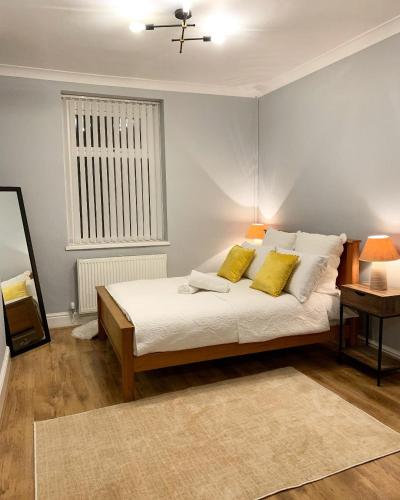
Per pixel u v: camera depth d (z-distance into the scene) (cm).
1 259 368
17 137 412
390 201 337
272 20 315
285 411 259
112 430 240
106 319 355
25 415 259
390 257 309
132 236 479
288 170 464
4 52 367
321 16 309
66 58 384
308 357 353
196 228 499
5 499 186
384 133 338
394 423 244
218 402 272
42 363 346
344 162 382
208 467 205
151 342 276
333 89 390
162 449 220
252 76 453
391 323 341
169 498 184
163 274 478
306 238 387
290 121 455
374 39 340
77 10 291
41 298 405
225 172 507
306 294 328
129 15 301
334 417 251
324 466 204
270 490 188
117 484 193
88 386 300
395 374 315
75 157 445
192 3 285
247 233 496
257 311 310
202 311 297
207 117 491
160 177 488
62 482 195
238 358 353
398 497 184
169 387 297
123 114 463
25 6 283
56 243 437
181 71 429
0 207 381
